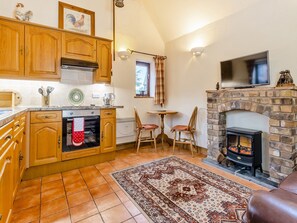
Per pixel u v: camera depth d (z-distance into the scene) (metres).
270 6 2.48
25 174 2.37
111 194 1.99
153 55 4.24
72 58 2.92
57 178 2.40
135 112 3.64
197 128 3.65
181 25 3.77
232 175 2.47
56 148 2.55
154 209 1.71
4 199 1.19
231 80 2.88
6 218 1.25
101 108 2.95
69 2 3.19
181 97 4.01
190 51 3.76
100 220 1.56
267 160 2.51
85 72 3.37
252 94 2.47
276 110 2.19
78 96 3.31
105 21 3.57
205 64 3.45
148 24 4.17
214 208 1.72
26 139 2.32
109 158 3.10
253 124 2.67
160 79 4.25
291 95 2.05
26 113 2.30
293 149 2.08
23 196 1.94
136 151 3.68
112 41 3.48
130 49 3.90
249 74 2.63
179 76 4.05
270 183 2.16
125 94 3.88
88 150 2.83
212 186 2.15
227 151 2.74
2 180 1.12
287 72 2.19
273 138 2.22
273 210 0.61
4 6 2.65
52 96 3.07
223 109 2.87
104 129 3.00
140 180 2.32
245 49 2.79
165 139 4.41
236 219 1.55
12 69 2.47
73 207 1.75
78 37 2.98
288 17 2.31
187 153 3.55
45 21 2.96
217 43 3.21
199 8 3.25
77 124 2.71
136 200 1.87
